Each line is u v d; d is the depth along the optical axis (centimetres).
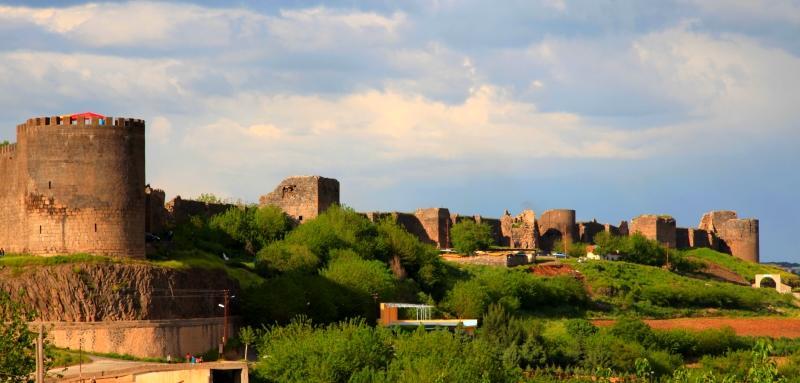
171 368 10756
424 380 11250
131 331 11988
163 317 12250
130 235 12469
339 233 16712
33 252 12331
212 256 14738
